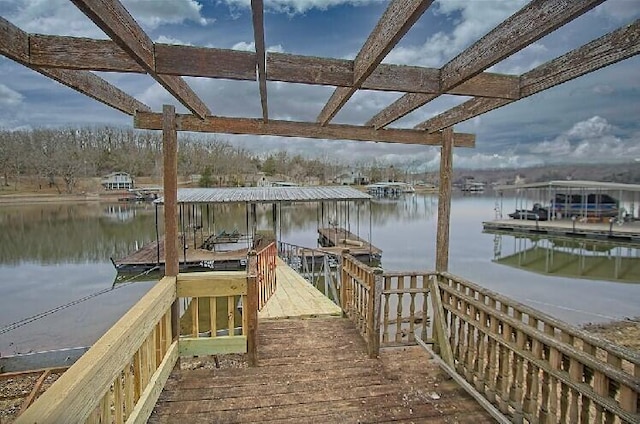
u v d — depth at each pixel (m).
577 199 25.91
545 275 12.72
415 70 2.38
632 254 16.56
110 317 8.32
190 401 2.76
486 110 3.00
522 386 2.49
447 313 3.65
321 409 2.68
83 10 1.37
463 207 44.31
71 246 17.11
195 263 13.62
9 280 11.88
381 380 3.11
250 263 3.91
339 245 15.21
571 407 2.05
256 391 2.91
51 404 1.25
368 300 3.66
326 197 12.02
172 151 3.40
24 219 23.83
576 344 2.41
